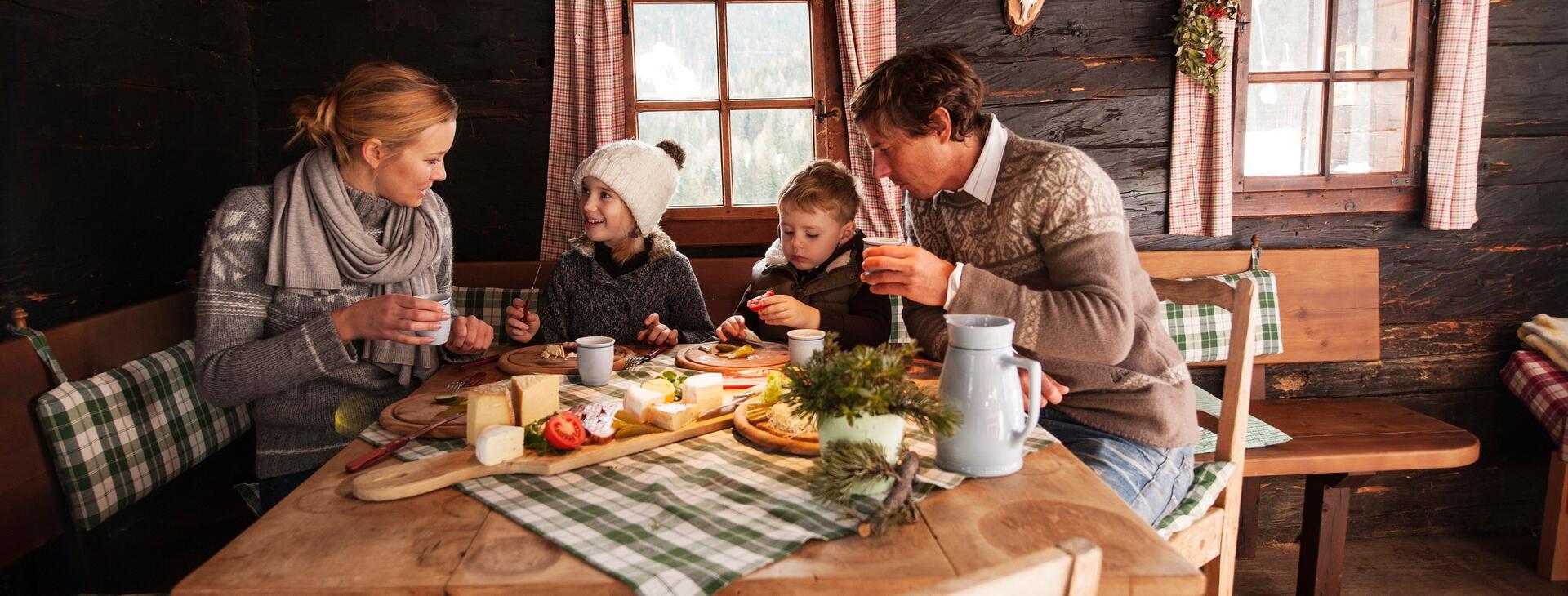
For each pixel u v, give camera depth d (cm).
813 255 203
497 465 106
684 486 102
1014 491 99
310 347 140
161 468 167
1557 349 247
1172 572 79
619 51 247
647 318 190
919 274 127
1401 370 274
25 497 143
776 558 82
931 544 86
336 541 88
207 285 148
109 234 187
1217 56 245
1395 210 263
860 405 96
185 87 215
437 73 249
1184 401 146
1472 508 278
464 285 252
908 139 141
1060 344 125
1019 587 59
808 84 257
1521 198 266
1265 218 265
